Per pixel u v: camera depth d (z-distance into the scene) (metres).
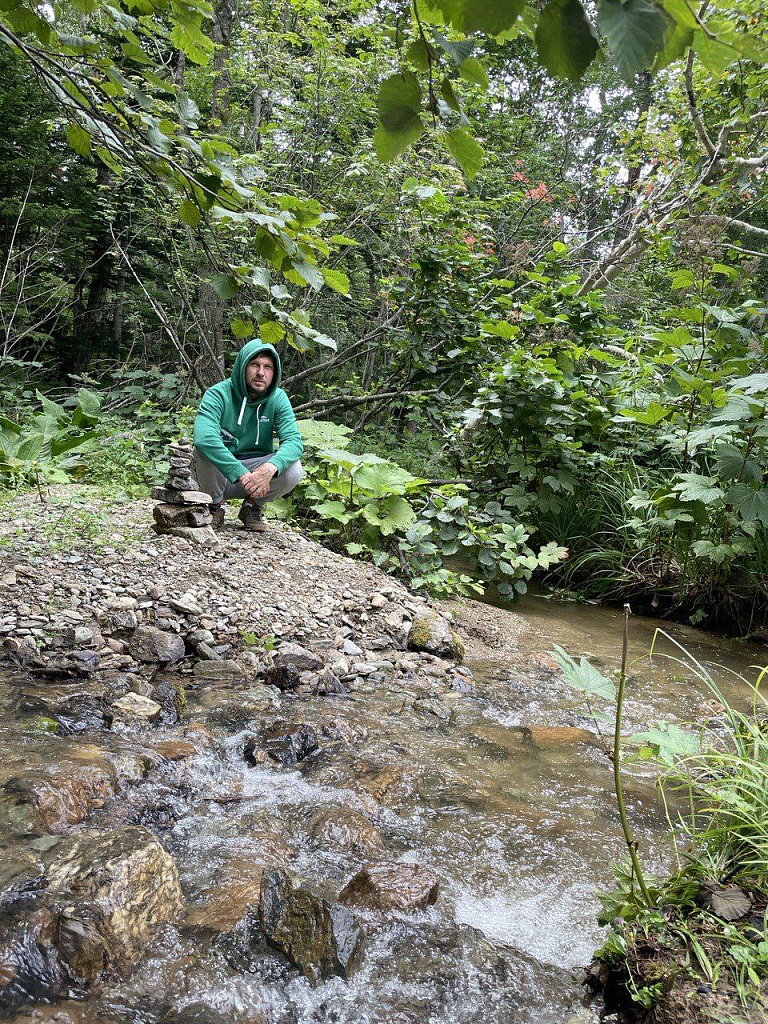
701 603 6.24
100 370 14.05
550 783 3.02
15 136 12.19
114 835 2.12
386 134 1.07
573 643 5.32
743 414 5.33
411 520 6.12
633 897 1.87
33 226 13.23
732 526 6.02
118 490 6.52
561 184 13.24
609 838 2.62
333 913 1.92
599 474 7.41
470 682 4.24
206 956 1.85
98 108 1.94
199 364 10.20
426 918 2.09
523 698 4.06
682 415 6.50
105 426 8.62
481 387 7.63
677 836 2.66
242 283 1.94
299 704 3.58
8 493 5.97
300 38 9.07
